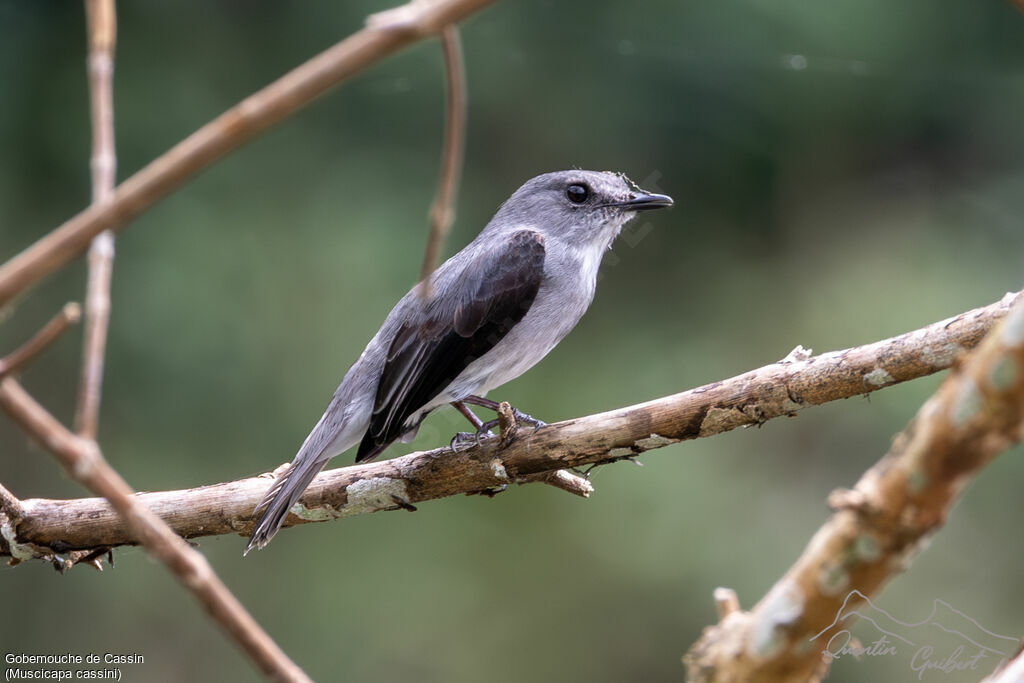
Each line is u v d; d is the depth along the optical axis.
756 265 14.66
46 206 13.18
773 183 14.68
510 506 12.70
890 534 2.73
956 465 2.62
